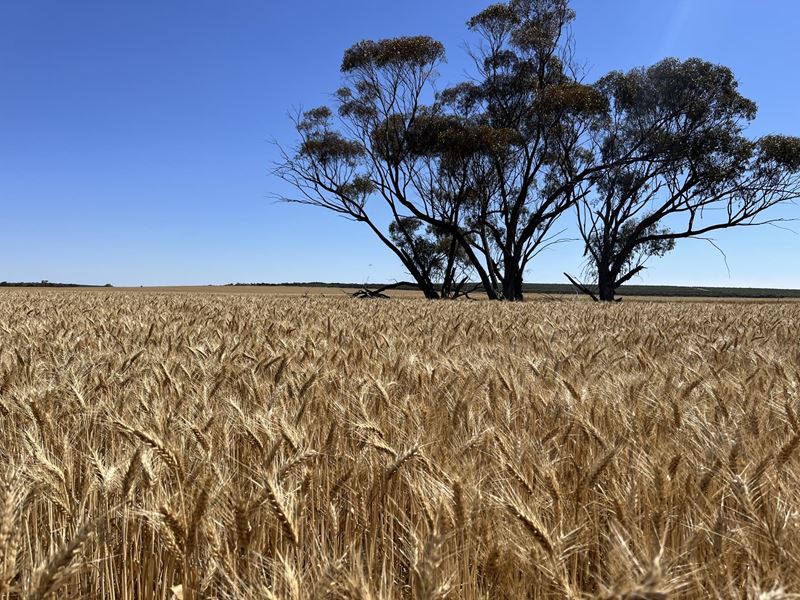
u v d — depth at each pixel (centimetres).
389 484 338
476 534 274
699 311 2119
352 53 4584
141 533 293
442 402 450
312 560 255
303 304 2314
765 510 279
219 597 256
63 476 291
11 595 205
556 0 4572
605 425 425
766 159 4297
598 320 1443
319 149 4784
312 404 465
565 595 223
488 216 5078
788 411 390
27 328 934
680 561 253
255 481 300
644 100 4491
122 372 564
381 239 4975
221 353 679
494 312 1847
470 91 4856
